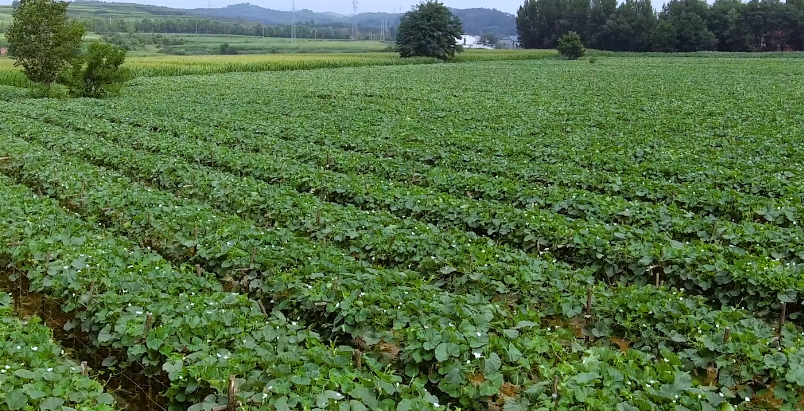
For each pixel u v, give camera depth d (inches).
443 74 2417.6
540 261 406.6
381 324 321.7
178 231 465.1
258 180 668.1
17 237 428.5
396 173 687.1
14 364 267.7
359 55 3887.8
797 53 3922.2
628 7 4675.2
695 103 1384.1
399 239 439.8
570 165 718.5
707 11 4626.0
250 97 1485.0
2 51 3171.8
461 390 273.6
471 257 399.5
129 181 630.5
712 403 263.0
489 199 601.0
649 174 698.8
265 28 7662.4
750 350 292.7
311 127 1017.5
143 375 315.9
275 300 369.1
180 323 302.7
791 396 277.4
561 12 5187.0
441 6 3636.8
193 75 2301.9
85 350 337.4
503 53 4247.0
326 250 418.0
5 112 1142.3
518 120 1128.2
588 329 345.1
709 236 480.7
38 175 631.8
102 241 430.0
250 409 247.6
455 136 920.3
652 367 283.3
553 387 258.2
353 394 251.4
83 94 1508.4
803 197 593.3
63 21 1523.1
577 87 1851.6
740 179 644.7
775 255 442.3
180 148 797.2
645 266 421.7
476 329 298.5
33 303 410.6
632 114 1208.2
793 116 1149.1
